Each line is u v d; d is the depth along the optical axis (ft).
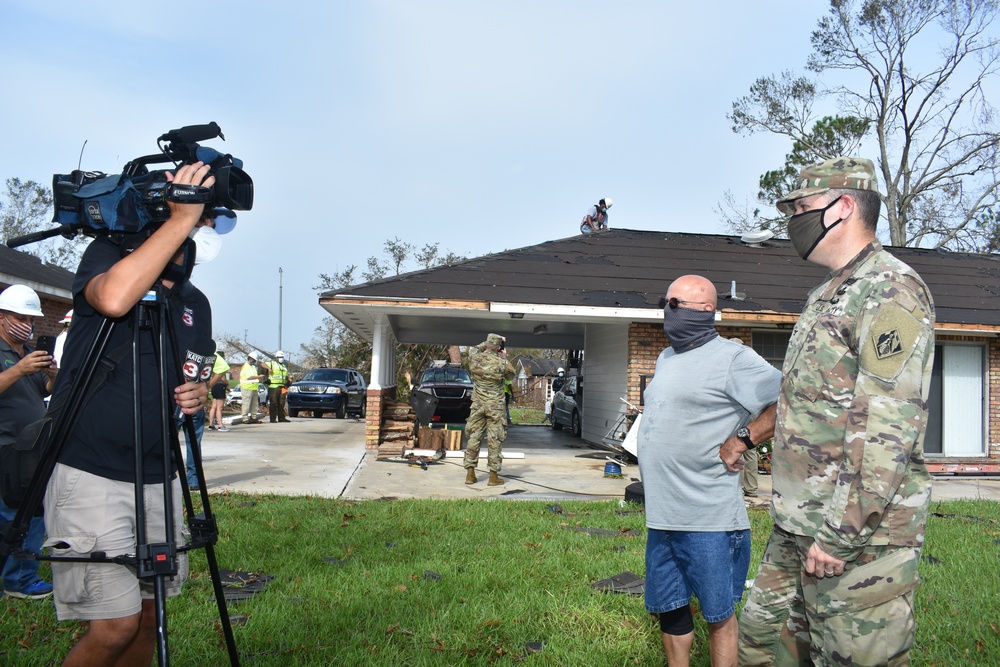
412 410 47.16
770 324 45.37
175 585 8.84
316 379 82.99
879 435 7.34
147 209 7.79
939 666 12.00
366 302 40.93
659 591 10.27
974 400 48.47
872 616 7.68
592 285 45.14
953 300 48.47
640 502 27.61
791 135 102.68
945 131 96.43
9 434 14.74
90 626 8.02
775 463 8.61
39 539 14.61
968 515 27.58
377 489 31.78
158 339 7.72
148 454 8.17
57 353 19.48
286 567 17.02
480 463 41.91
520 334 67.41
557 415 70.85
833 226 8.48
